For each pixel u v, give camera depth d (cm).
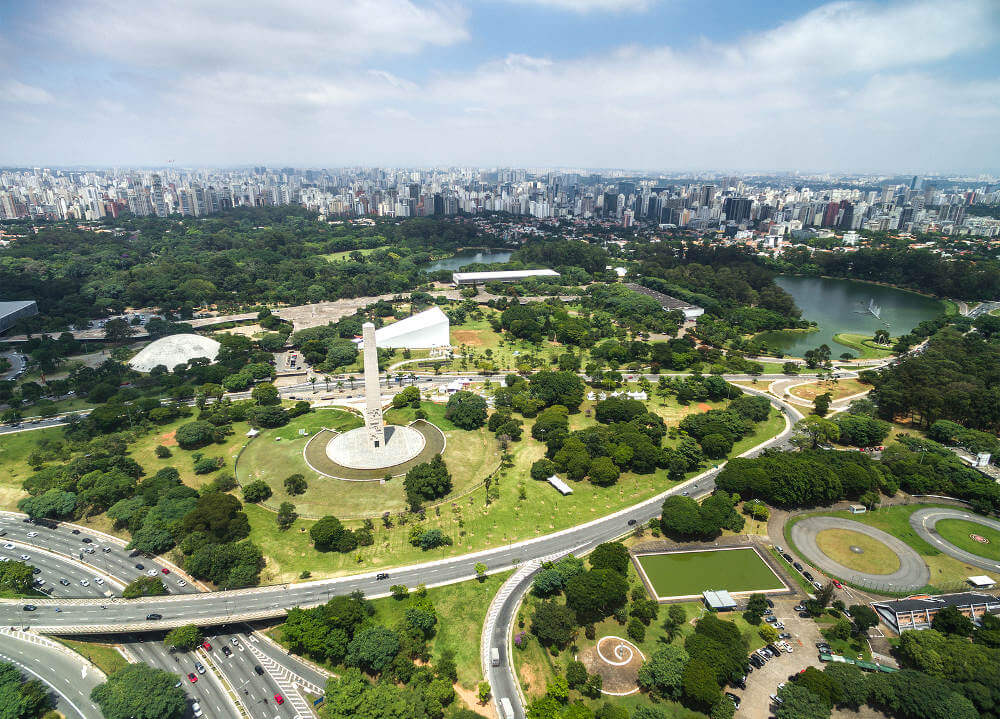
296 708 13038
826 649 14262
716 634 14088
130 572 17238
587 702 12925
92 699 12531
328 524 18000
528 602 15875
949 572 17288
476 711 12775
